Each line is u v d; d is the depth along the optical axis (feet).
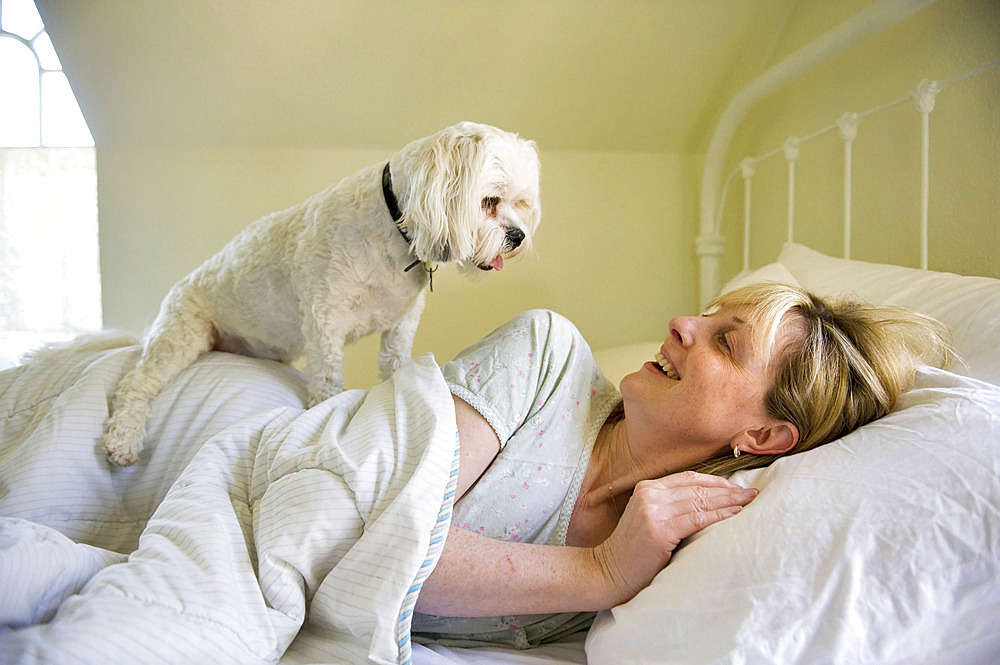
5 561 1.80
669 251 7.43
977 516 1.85
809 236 5.98
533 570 2.31
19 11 8.34
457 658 2.46
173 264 7.08
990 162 4.12
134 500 3.42
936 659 1.77
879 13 4.55
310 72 6.46
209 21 6.02
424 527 2.12
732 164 7.18
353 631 2.12
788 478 2.19
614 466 2.86
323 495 2.27
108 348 4.31
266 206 7.06
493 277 7.18
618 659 2.10
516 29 6.16
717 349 2.62
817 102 5.87
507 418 2.75
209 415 3.53
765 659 1.77
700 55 6.46
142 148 6.97
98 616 1.73
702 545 2.12
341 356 4.28
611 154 7.28
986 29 4.16
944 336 3.00
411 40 6.23
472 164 4.34
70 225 8.78
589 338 7.37
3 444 3.49
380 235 4.24
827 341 2.58
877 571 1.84
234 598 1.96
